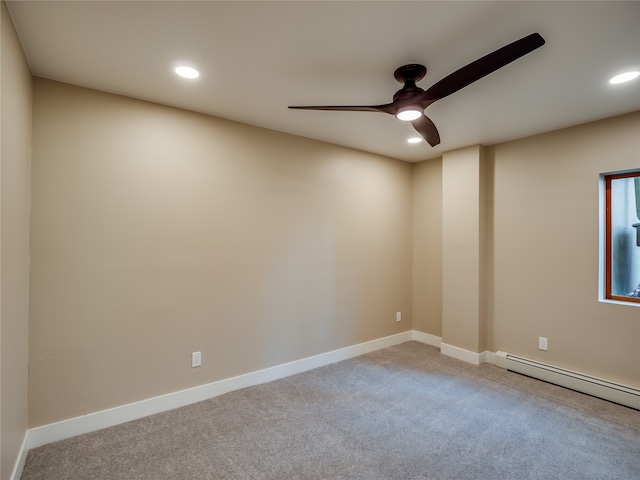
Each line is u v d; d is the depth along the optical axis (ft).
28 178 6.45
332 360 11.66
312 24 5.25
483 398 9.02
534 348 10.53
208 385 8.95
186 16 5.05
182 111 8.55
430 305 13.80
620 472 6.16
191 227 8.66
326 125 9.77
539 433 7.39
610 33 5.39
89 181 7.33
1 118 4.61
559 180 10.00
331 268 11.63
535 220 10.53
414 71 6.52
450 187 12.38
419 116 6.74
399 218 13.92
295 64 6.47
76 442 6.92
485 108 8.46
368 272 12.79
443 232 12.58
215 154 9.07
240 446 6.86
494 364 11.43
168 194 8.33
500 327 11.39
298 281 10.77
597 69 6.53
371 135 10.71
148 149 8.07
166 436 7.19
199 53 6.08
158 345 8.18
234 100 8.08
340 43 5.77
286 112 8.80
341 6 4.82
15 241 5.50
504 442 7.06
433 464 6.35
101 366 7.47
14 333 5.51
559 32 5.37
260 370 9.93
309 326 11.06
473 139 11.00
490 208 11.70
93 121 7.39
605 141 9.12
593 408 8.47
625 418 7.99
